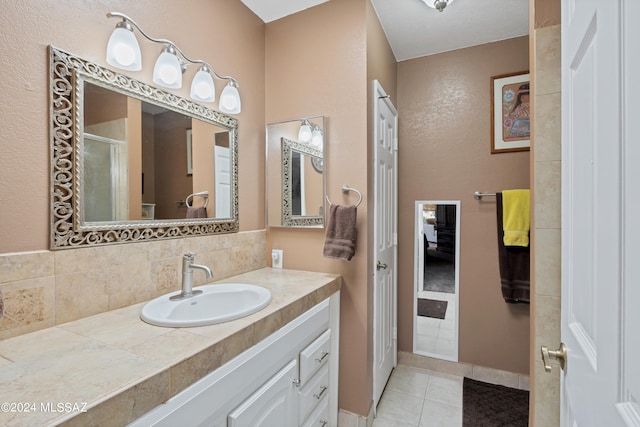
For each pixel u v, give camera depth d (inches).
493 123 84.8
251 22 71.4
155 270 49.2
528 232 77.9
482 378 86.3
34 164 36.2
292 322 48.4
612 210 18.3
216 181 61.6
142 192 48.0
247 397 39.0
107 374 27.1
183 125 54.9
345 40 66.9
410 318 94.5
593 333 21.9
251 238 70.2
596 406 20.9
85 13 40.9
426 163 92.4
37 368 28.1
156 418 27.6
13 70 34.6
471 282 87.7
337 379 65.7
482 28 79.1
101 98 42.8
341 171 67.2
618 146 17.5
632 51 15.8
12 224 34.5
